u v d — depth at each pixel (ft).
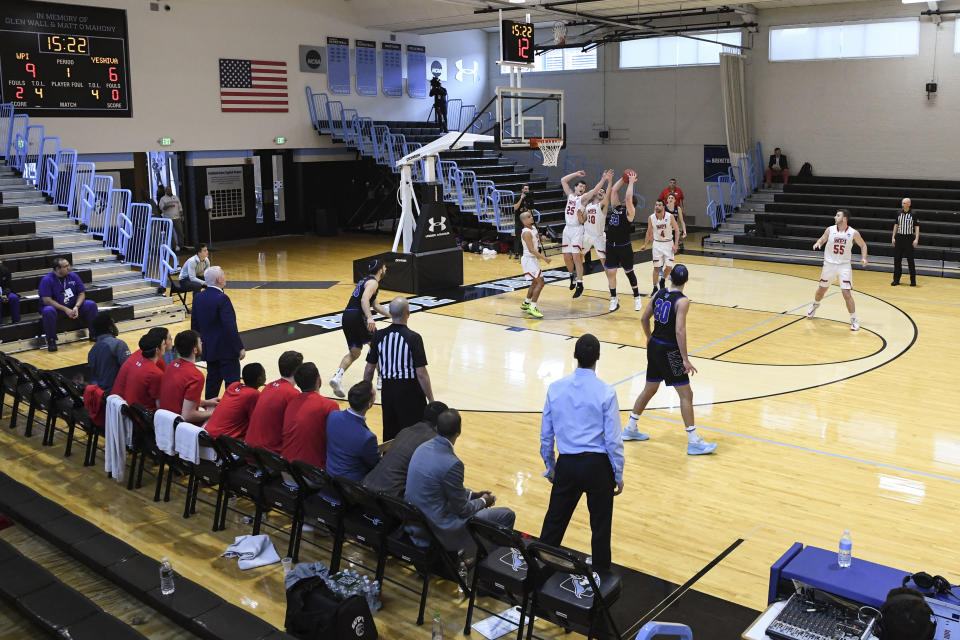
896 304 42.01
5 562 16.57
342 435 16.76
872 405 27.04
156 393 21.22
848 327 37.37
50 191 45.52
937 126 59.00
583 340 15.48
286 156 68.95
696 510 19.52
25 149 46.16
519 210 57.77
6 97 49.75
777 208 62.44
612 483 15.34
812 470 21.91
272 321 39.52
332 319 39.83
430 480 14.83
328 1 66.49
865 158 62.49
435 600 15.60
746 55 66.08
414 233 48.08
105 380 23.56
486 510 16.03
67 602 15.03
